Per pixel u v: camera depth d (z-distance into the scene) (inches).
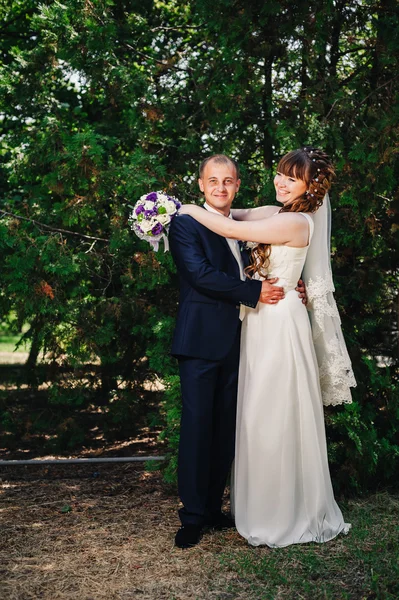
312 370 146.6
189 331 145.7
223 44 197.9
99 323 213.0
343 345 156.4
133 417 236.2
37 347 228.4
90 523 158.1
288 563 132.7
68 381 232.2
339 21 201.5
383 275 204.4
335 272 206.2
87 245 220.4
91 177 194.5
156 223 145.3
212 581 125.4
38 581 124.6
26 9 269.7
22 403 275.9
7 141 239.1
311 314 155.2
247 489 144.9
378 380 187.6
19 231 193.3
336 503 156.7
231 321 147.3
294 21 189.3
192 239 145.5
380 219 203.8
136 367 235.1
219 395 150.7
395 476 187.8
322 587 121.8
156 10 250.2
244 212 161.6
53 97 238.4
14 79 216.8
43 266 196.2
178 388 183.0
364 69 204.2
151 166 196.1
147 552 139.2
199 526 143.6
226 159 149.4
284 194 150.0
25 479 200.1
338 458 184.1
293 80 212.2
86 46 200.8
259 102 210.4
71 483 195.2
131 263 209.9
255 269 149.2
